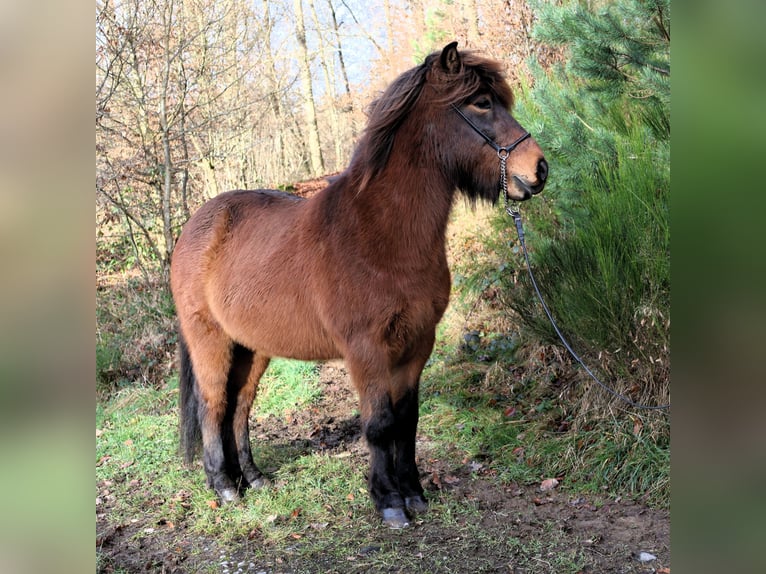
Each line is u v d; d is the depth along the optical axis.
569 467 3.35
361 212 2.72
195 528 3.01
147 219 7.31
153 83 7.29
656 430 3.19
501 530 2.78
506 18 7.19
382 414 2.73
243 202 3.47
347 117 15.01
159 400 5.23
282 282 2.98
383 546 2.68
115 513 3.24
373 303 2.66
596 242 3.45
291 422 4.62
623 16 3.33
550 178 3.79
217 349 3.36
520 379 4.44
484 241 5.41
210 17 7.93
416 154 2.69
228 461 3.39
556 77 4.74
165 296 6.54
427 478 3.40
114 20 6.36
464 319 5.52
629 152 3.47
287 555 2.68
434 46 8.28
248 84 10.28
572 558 2.51
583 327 3.51
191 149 8.34
